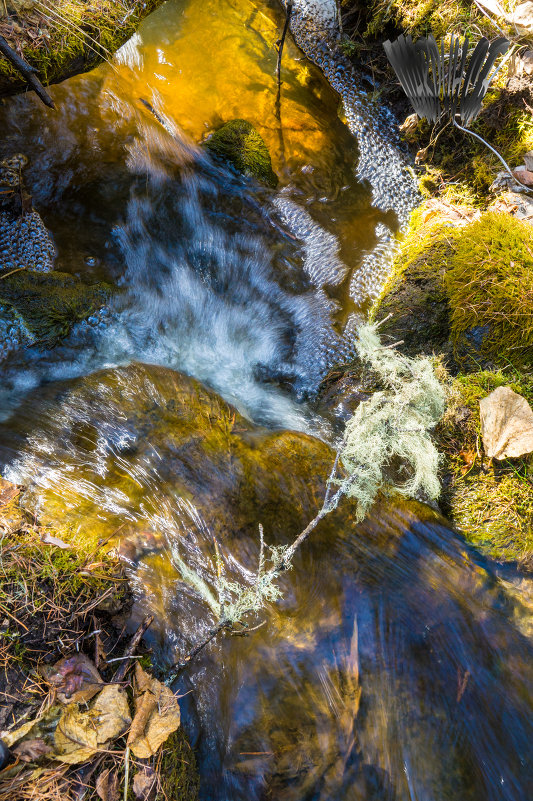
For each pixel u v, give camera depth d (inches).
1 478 83.3
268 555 91.3
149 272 124.4
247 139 135.2
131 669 72.9
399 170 145.3
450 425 105.5
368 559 94.0
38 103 124.1
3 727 64.7
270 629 85.8
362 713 83.0
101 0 111.8
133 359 112.1
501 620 92.7
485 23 139.4
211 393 108.9
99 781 65.2
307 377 123.1
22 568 73.6
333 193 140.5
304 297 130.3
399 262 130.1
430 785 80.8
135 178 129.2
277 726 80.4
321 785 78.6
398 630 89.4
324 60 150.3
